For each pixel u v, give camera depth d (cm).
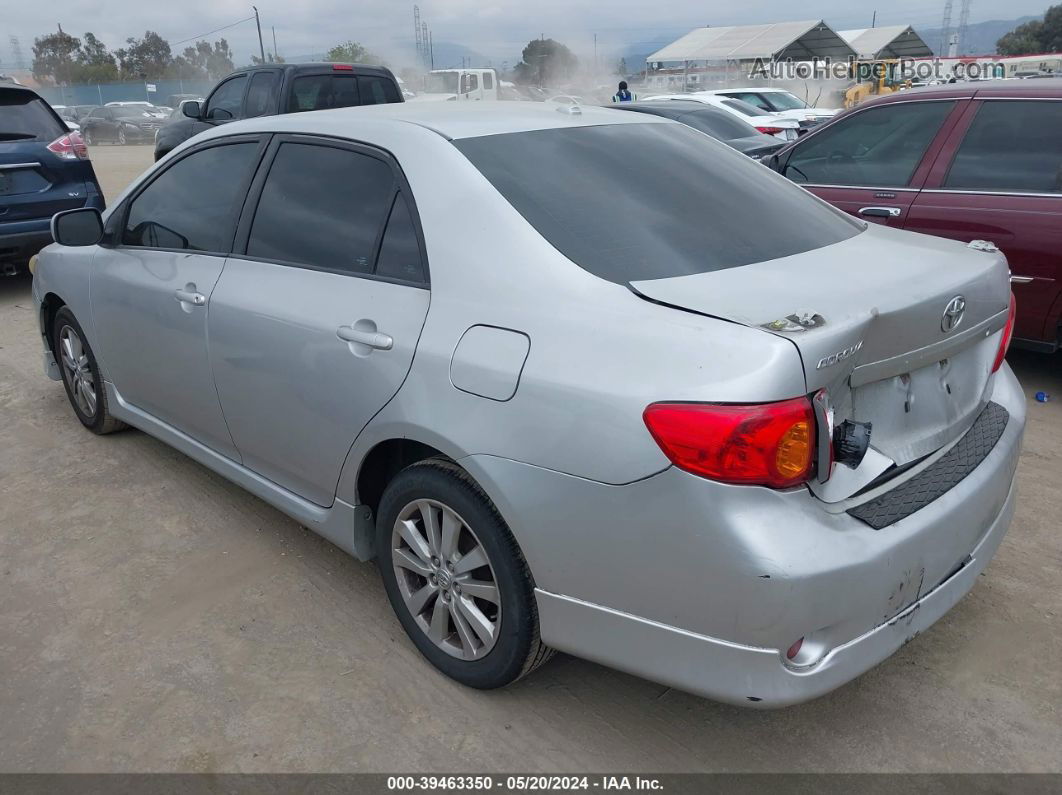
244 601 314
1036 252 458
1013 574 317
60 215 373
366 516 289
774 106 1702
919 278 233
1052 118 462
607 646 220
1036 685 262
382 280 268
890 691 262
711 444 190
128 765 241
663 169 288
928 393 238
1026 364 549
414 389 246
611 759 239
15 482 411
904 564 208
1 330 675
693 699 261
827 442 197
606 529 208
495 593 244
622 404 202
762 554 190
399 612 280
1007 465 250
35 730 254
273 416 304
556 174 266
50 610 312
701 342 200
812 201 311
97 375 430
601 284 226
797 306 210
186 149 364
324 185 298
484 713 256
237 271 319
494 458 225
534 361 220
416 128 279
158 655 286
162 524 369
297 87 980
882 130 527
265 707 261
